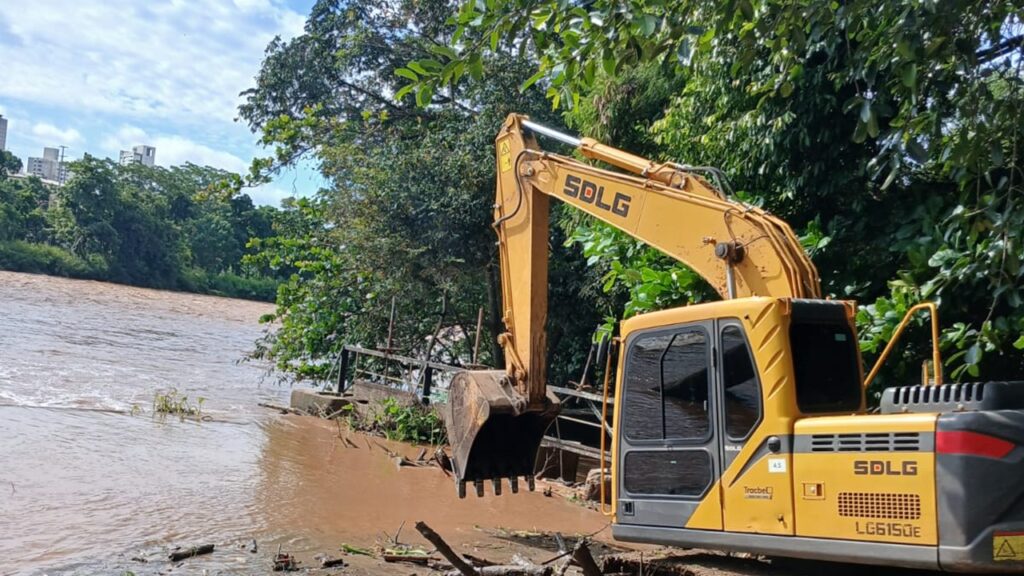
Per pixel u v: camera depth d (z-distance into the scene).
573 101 6.35
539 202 8.23
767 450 5.69
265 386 21.97
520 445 8.00
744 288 6.49
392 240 18.20
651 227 7.23
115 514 8.51
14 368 18.97
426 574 7.22
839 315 6.03
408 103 26.09
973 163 6.66
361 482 11.18
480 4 5.79
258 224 76.31
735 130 10.73
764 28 6.34
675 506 6.34
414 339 19.83
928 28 5.96
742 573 6.53
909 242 9.23
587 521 9.80
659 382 6.59
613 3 5.64
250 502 9.49
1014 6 6.20
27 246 57.34
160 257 64.69
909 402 5.52
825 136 9.95
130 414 15.01
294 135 22.67
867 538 5.11
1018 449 4.73
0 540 7.38
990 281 7.68
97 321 35.44
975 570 4.66
